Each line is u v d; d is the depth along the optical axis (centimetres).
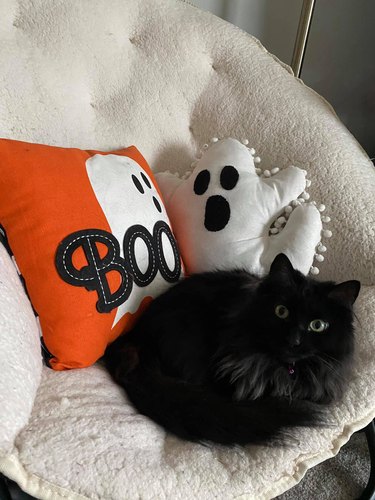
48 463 68
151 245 103
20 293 84
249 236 113
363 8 167
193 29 127
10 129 109
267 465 77
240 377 88
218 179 115
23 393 71
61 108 114
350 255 112
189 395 84
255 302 92
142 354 94
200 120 129
